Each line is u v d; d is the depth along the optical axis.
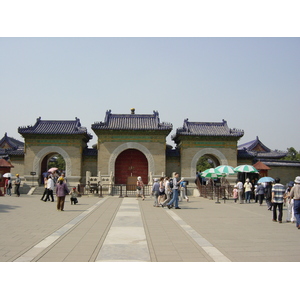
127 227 13.62
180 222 15.23
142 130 35.88
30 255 8.84
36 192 34.22
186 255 8.97
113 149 36.16
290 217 16.22
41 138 36.38
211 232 12.58
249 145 50.44
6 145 47.03
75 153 36.34
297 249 9.74
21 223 14.49
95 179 32.41
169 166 38.06
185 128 37.81
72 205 23.02
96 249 9.58
